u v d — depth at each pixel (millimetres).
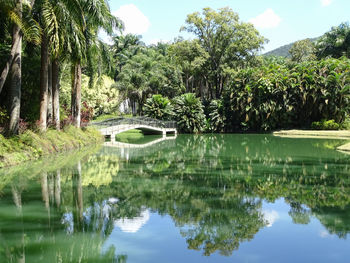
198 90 53281
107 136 28672
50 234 4891
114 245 4484
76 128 19688
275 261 3977
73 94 19859
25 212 5988
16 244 4504
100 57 19078
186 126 37375
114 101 43188
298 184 8586
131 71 45656
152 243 4570
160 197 7148
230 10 41219
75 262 3922
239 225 5332
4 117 12570
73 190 7777
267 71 37312
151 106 36906
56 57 15125
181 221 5508
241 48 40938
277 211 6066
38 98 16016
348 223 5367
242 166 11883
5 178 9117
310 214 5895
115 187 8156
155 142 24516
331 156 14953
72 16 13242
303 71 36219
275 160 13594
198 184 8594
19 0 11453
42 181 8789
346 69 35312
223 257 4102
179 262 3939
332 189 7973
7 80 13797
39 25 12984
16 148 12039
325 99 34594
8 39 14641
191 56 42062
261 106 36094
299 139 27297
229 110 38438
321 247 4406
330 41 44625
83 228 5164
